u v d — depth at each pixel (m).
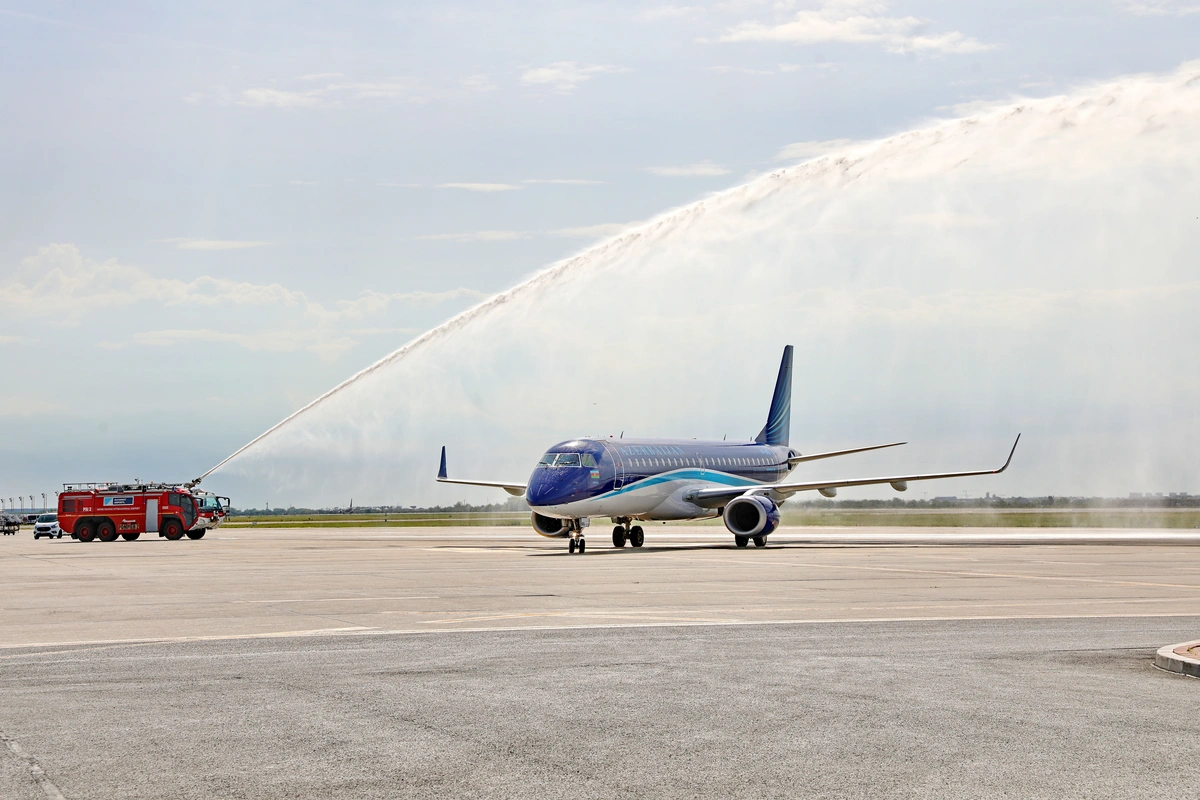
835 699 12.27
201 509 78.69
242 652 16.38
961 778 8.84
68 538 100.00
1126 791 8.46
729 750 9.83
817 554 46.34
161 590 28.67
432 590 27.81
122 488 72.31
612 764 9.33
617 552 49.56
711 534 82.62
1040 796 8.33
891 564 38.41
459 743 10.14
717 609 22.48
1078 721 11.05
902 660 15.20
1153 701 12.12
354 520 170.00
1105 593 26.06
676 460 54.88
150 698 12.52
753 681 13.47
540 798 8.30
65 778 8.94
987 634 18.12
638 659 15.35
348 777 8.94
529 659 15.39
